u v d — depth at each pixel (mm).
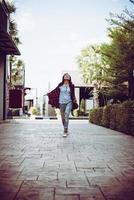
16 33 23891
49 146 6840
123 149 6559
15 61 26875
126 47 12953
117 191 3215
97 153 5914
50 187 3338
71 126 14992
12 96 24828
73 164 4719
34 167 4445
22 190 3211
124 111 10961
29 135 9484
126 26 12945
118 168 4441
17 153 5770
